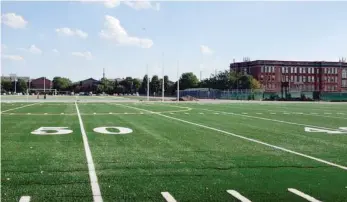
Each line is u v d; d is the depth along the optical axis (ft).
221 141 42.65
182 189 22.67
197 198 20.98
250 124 64.28
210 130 54.03
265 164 30.01
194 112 97.50
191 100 226.79
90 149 36.35
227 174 26.53
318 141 43.42
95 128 54.95
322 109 124.67
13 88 527.81
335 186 23.65
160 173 26.66
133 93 566.77
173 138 44.80
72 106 124.77
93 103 155.84
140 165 29.22
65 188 22.70
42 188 22.67
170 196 21.29
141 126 58.70
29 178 24.91
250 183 24.16
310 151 36.32
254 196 21.47
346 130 55.83
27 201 20.22
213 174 26.50
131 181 24.43
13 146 37.78
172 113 92.17
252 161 31.17
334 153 35.29
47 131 50.67
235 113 95.45
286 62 400.88
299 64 405.18
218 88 379.76
